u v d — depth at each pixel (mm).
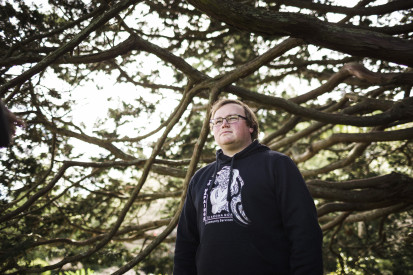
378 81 4504
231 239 1647
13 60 3631
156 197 6855
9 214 4449
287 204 1647
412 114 4191
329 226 7684
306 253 1535
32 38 3648
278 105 4320
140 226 6527
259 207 1670
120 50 3693
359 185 5590
